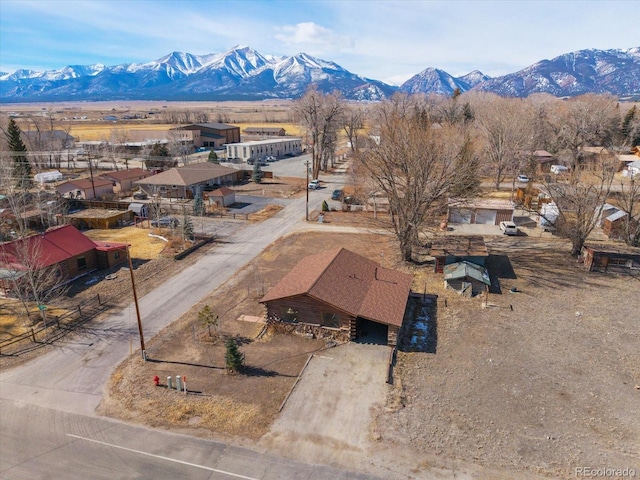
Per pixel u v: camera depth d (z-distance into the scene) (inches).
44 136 3924.7
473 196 1845.5
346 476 647.1
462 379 890.7
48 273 1261.1
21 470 666.8
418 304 1233.4
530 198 2303.2
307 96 3383.4
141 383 878.4
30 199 2190.0
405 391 850.1
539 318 1149.1
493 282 1381.6
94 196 2509.8
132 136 4835.1
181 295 1298.0
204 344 1024.9
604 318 1144.8
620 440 724.7
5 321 1134.4
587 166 2100.1
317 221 2126.0
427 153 1405.0
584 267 1502.2
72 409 807.7
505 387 865.5
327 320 1035.3
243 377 893.2
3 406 816.3
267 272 1470.2
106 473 658.2
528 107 3730.3
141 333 940.0
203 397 831.1
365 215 2234.3
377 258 1619.1
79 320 1146.7
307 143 4889.3
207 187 2773.1
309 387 858.1
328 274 1117.1
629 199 1781.5
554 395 842.2
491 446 708.7
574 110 3570.4
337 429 745.0
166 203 2406.5
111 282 1391.5
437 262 1455.5
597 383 879.1
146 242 1792.6
